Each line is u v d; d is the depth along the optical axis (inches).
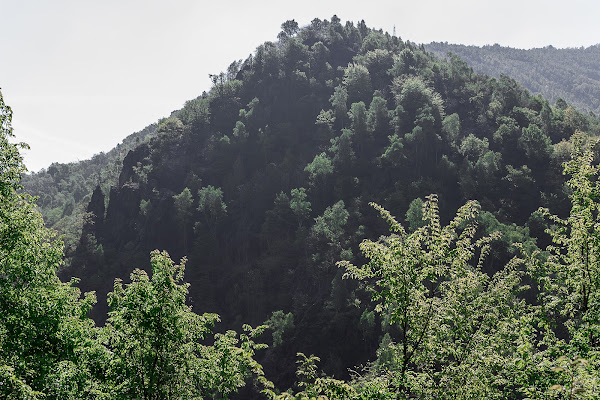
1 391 484.4
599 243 516.7
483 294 606.2
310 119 7130.9
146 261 5216.5
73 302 714.8
